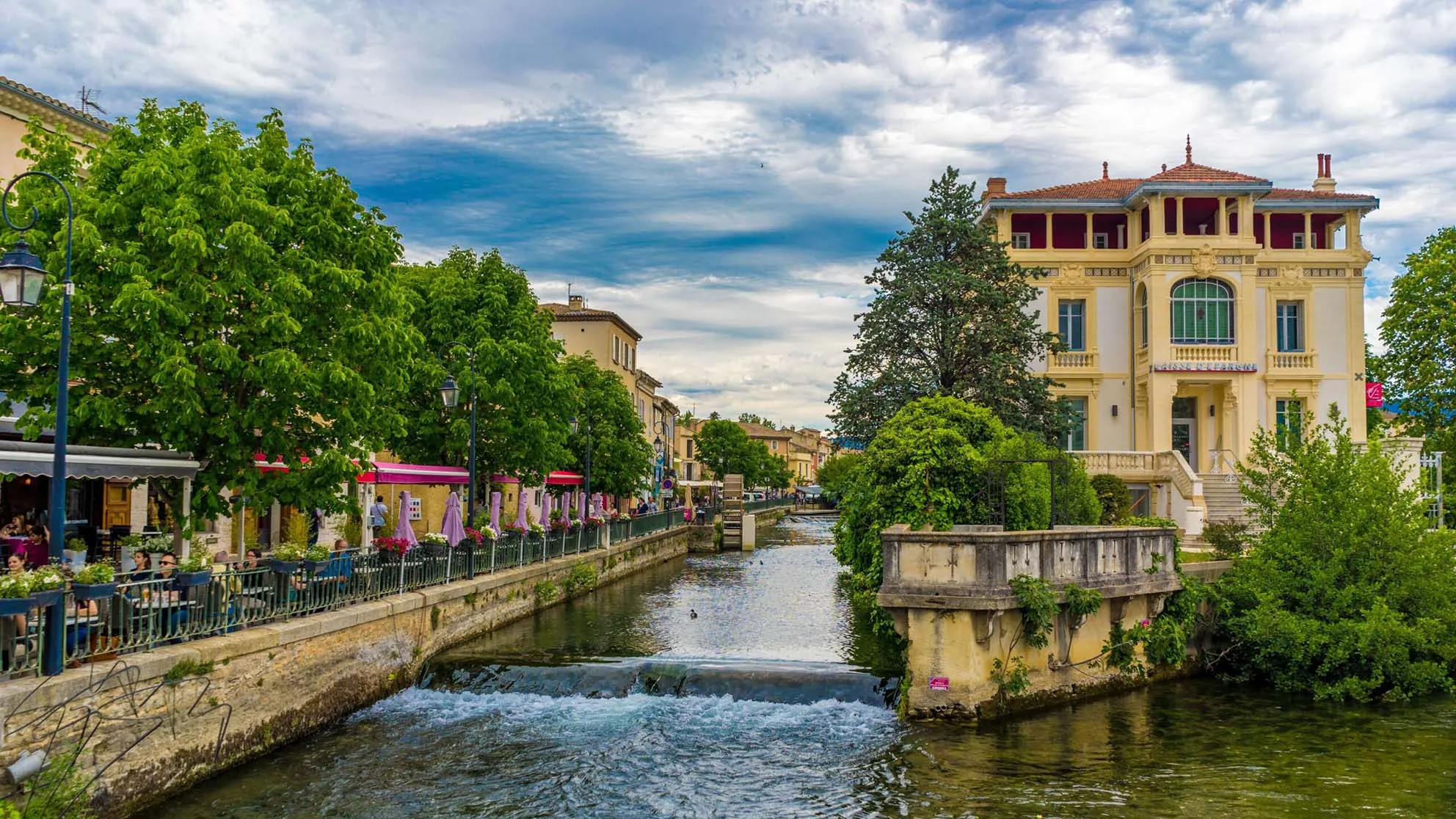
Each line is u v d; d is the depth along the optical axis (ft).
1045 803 41.52
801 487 522.88
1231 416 122.01
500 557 82.33
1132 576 60.75
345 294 55.47
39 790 32.91
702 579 122.62
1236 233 123.65
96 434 51.24
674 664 59.62
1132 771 45.47
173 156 50.67
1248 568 67.15
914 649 53.11
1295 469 68.23
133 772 37.24
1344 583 64.34
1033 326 110.22
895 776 44.60
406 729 50.96
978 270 109.29
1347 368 124.77
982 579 52.03
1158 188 120.98
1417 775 45.19
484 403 93.86
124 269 46.91
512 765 45.88
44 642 34.91
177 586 41.86
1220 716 54.95
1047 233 128.98
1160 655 61.46
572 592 98.73
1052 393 120.47
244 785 42.22
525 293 99.40
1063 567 56.29
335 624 51.37
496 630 77.00
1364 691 58.44
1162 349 121.39
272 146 57.21
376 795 41.78
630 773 44.98
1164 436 120.78
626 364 214.07
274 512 88.38
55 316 47.16
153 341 47.14
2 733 31.99
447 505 77.36
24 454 42.86
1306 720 54.34
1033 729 51.49
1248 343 121.29
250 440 53.67
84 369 49.24
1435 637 61.21
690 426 381.60
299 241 55.93
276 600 48.47
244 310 52.39
